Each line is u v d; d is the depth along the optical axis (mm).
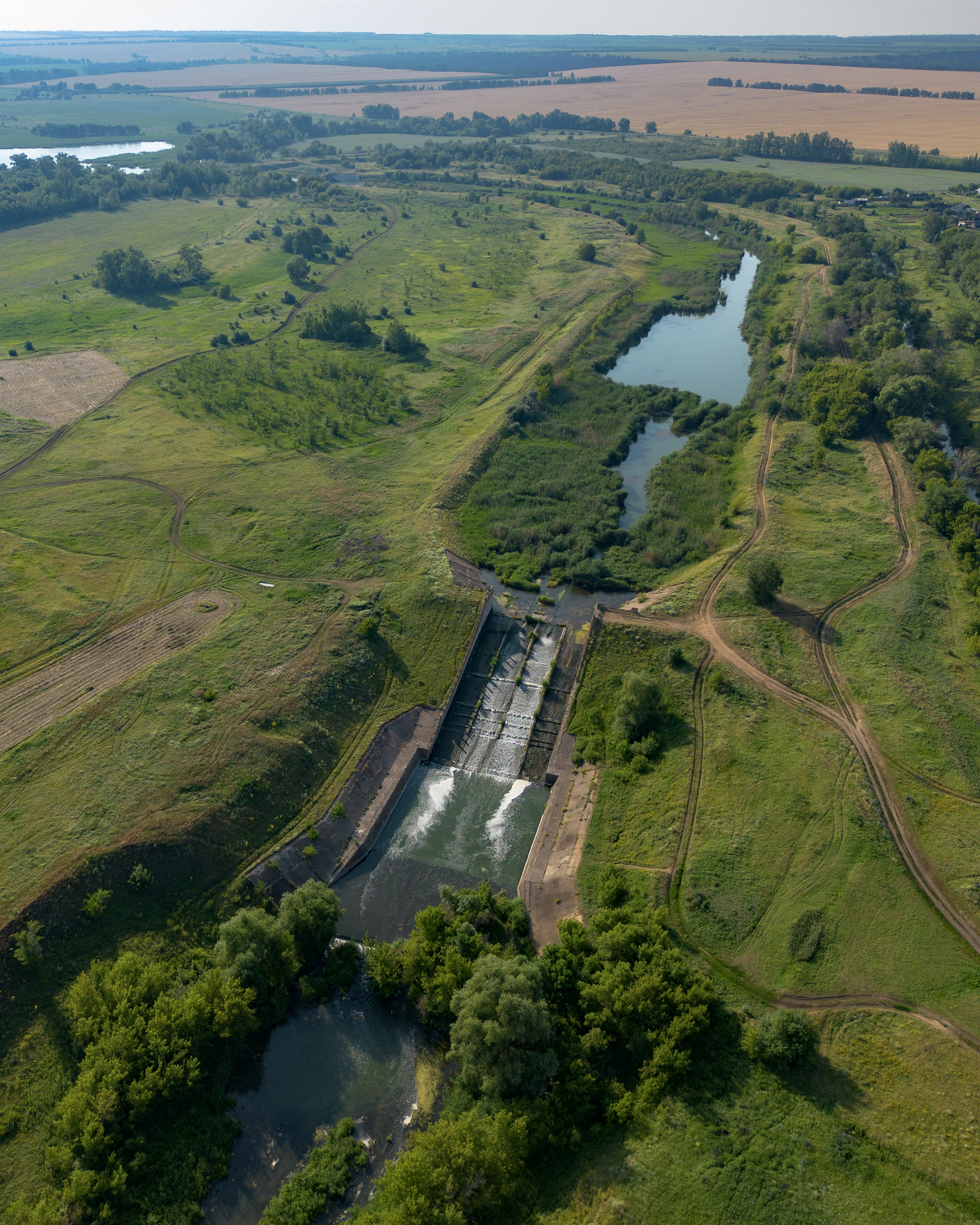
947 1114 47938
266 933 58031
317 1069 55688
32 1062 52594
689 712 79562
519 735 82625
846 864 63969
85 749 73312
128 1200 47750
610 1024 53250
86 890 60500
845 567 100312
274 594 96562
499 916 64000
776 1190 44906
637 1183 45656
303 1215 47094
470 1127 45812
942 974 56469
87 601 94062
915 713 77938
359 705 82875
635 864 66062
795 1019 51188
